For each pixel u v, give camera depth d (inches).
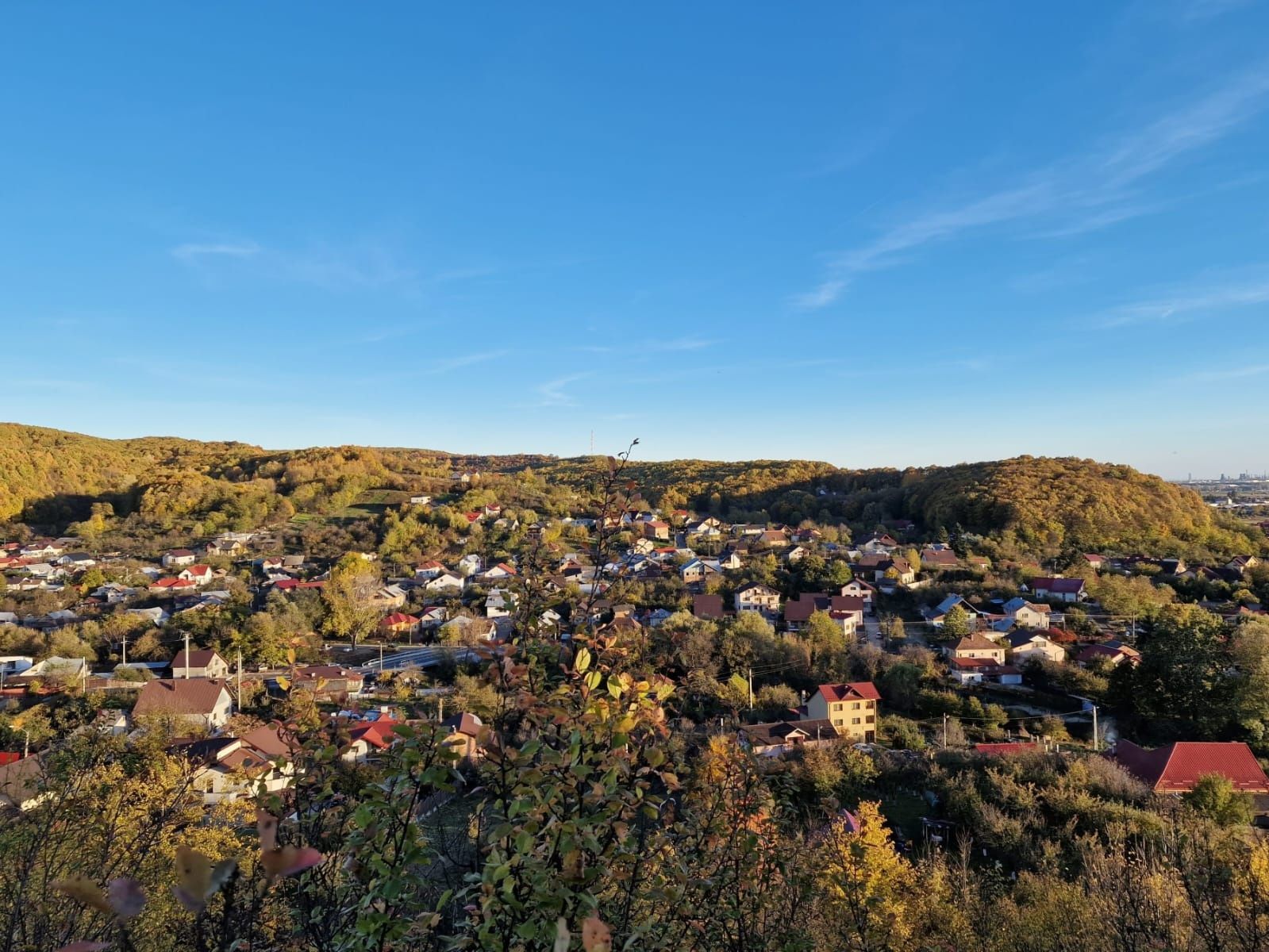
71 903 138.2
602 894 112.7
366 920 94.1
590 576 139.2
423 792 107.1
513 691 111.1
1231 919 194.5
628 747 118.2
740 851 144.6
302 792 129.0
